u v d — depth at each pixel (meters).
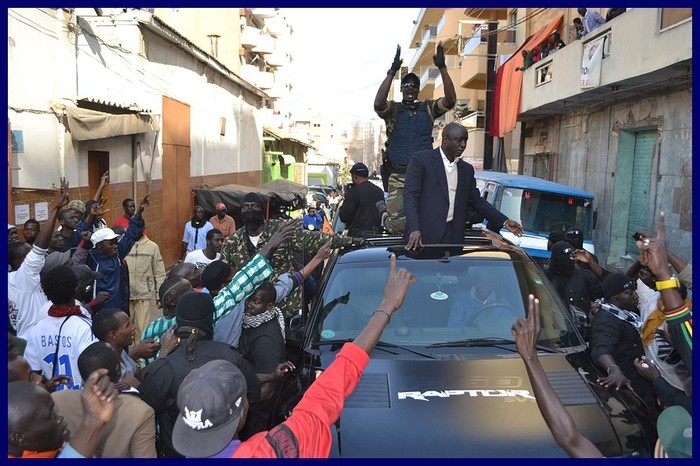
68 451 2.23
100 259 6.26
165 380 3.13
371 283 4.52
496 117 21.53
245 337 4.18
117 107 11.48
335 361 2.35
